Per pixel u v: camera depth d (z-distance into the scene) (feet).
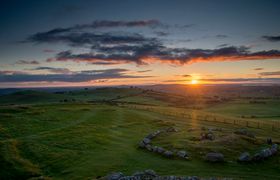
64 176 123.34
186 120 321.11
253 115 466.70
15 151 153.69
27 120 245.45
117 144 181.06
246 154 138.62
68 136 193.67
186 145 162.20
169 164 134.72
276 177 116.78
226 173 120.98
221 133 201.16
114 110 369.71
